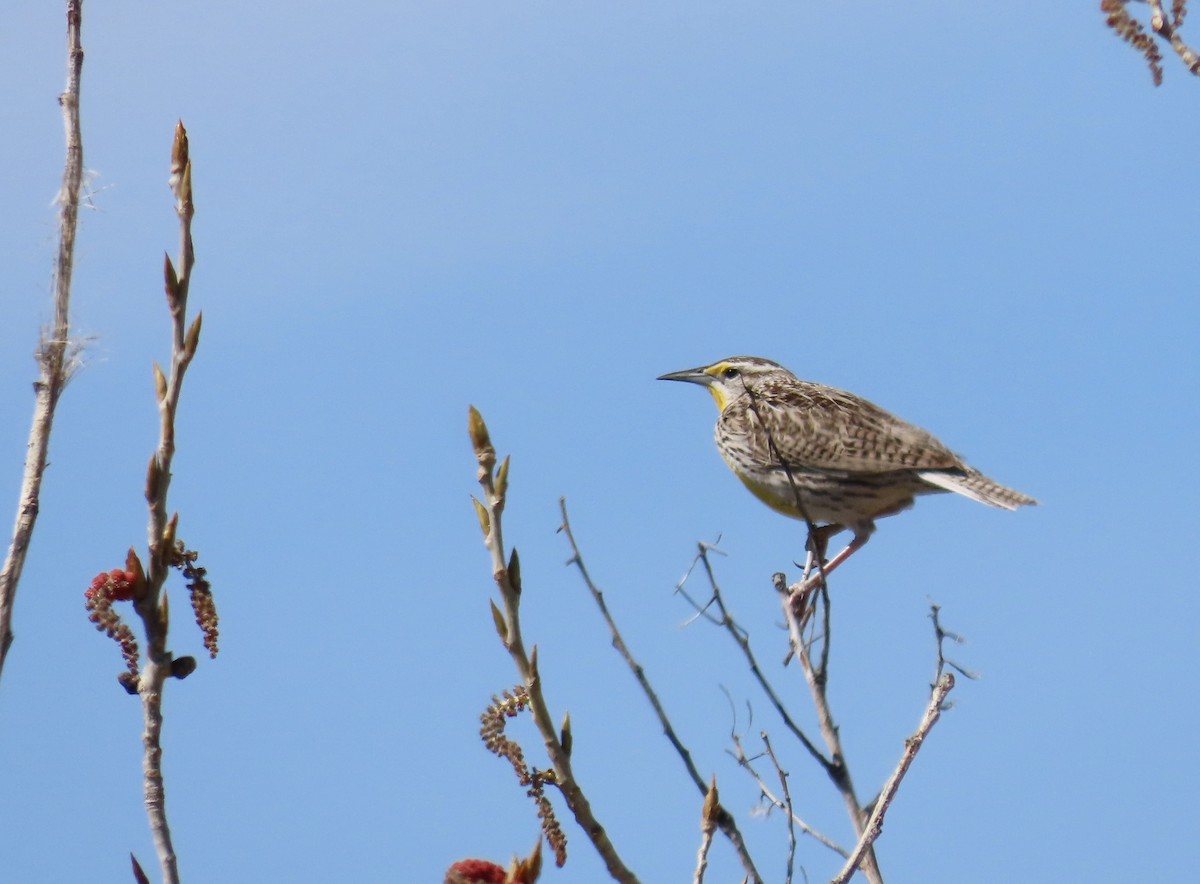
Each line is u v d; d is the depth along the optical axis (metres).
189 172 5.76
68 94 6.38
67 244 6.28
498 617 6.29
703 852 7.25
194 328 5.75
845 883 8.39
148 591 5.81
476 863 5.91
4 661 6.04
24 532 6.14
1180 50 9.31
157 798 5.77
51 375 6.27
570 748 6.27
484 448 6.25
